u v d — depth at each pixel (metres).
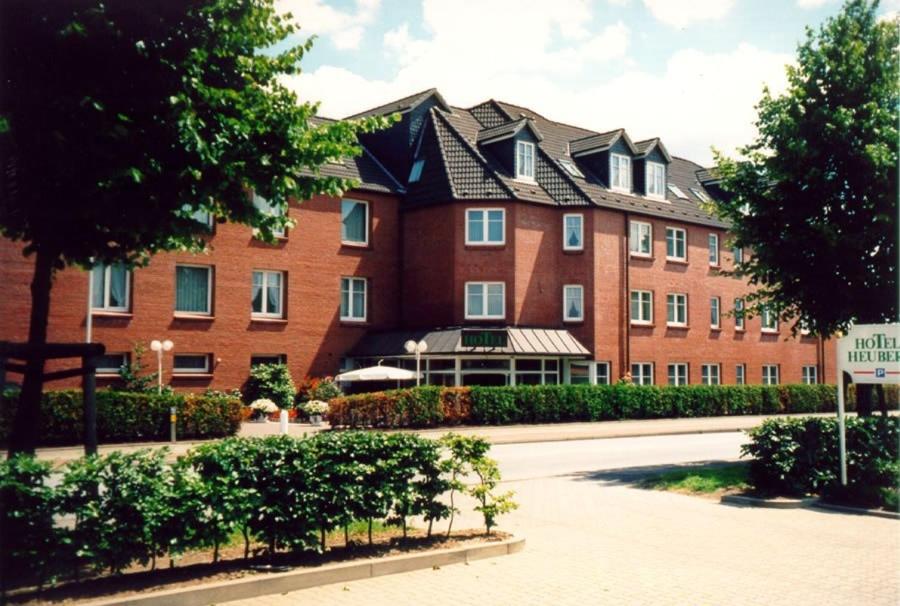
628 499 12.42
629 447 21.64
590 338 31.91
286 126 8.61
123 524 6.70
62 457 17.62
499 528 10.05
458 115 35.91
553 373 31.44
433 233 31.41
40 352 7.89
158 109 7.70
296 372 29.45
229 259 28.08
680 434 26.70
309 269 29.92
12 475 6.42
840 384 11.98
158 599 6.38
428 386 25.67
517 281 30.80
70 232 7.97
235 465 7.43
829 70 14.37
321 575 7.27
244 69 8.91
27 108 7.28
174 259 26.94
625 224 33.62
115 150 7.51
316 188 9.22
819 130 14.14
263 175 8.55
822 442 12.10
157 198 7.86
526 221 31.33
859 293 14.35
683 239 36.75
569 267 32.28
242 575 7.08
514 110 37.84
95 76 7.70
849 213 14.37
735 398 34.84
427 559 8.00
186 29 8.23
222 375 27.72
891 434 12.09
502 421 26.77
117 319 25.64
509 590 7.20
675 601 6.94
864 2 14.59
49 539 6.45
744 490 12.58
